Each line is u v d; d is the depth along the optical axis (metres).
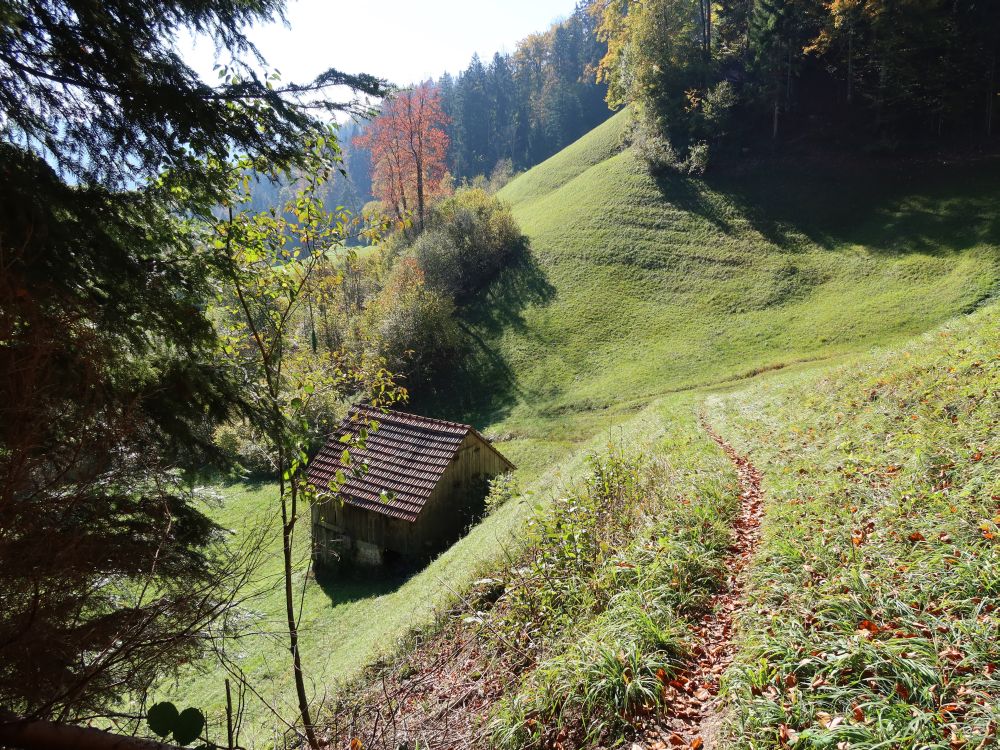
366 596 21.22
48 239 5.46
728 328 42.69
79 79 6.05
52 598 4.01
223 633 5.91
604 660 6.69
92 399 4.70
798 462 12.00
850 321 38.69
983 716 4.59
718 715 5.89
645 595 7.99
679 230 54.47
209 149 6.65
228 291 7.48
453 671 8.86
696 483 11.83
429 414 44.22
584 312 49.34
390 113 67.06
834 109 57.22
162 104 6.05
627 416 36.41
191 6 6.39
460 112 141.50
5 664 3.74
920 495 8.14
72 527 4.58
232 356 7.49
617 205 60.03
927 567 6.46
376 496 22.91
